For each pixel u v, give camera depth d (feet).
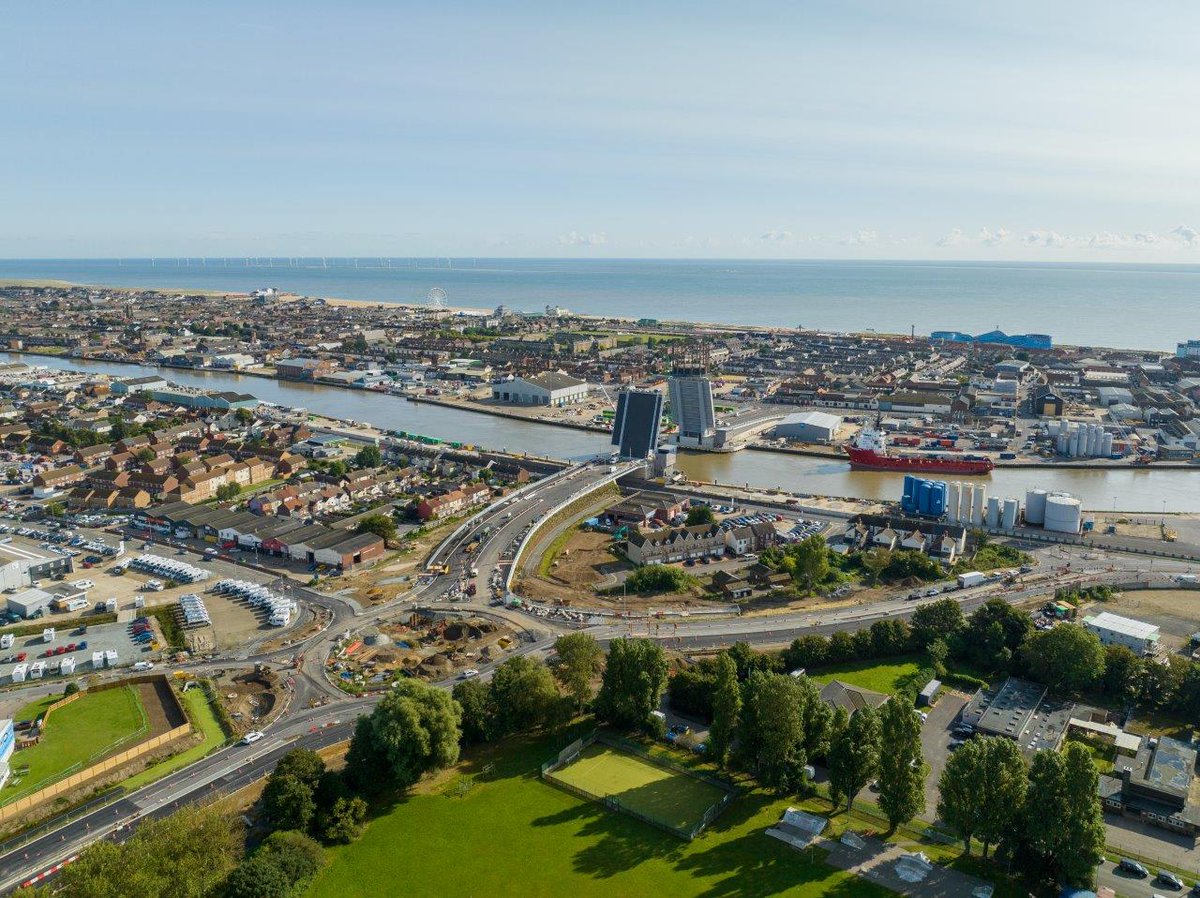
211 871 426.10
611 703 599.16
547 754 577.84
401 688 547.08
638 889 444.96
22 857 474.08
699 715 622.95
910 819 489.67
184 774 550.36
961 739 588.09
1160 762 534.37
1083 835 433.48
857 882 450.30
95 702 640.99
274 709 627.87
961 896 439.22
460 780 544.62
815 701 544.62
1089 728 590.96
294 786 483.10
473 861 467.52
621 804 517.55
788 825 497.46
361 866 463.83
